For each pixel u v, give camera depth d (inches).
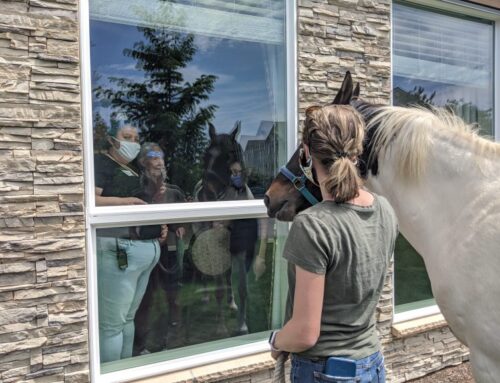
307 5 110.2
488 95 154.1
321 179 52.2
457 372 133.5
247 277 107.6
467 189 66.7
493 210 63.4
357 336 51.4
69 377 82.8
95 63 89.0
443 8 139.9
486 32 152.6
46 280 80.5
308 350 51.3
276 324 111.8
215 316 103.4
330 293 49.9
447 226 67.9
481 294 62.2
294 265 48.6
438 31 141.6
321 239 47.1
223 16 103.7
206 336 102.3
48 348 81.0
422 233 71.3
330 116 50.8
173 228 97.4
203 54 102.0
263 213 108.0
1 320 76.9
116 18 90.9
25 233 78.6
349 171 48.9
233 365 99.0
